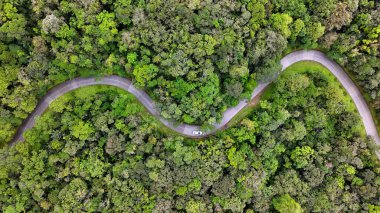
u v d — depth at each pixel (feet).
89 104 217.77
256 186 230.27
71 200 212.02
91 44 211.82
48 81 215.92
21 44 211.20
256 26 220.02
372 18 233.35
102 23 207.51
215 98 224.74
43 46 207.62
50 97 229.25
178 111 219.82
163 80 217.36
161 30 208.54
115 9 209.26
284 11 227.40
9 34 201.46
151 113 236.43
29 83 210.79
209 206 228.22
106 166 220.84
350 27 236.63
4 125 212.43
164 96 221.05
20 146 208.44
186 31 211.41
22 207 209.67
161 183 219.00
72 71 215.31
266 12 223.92
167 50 213.66
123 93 233.55
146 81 217.77
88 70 224.12
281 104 232.94
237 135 228.22
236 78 226.17
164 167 220.84
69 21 210.18
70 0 208.54
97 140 222.69
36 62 207.00
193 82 219.41
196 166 222.28
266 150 230.89
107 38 208.23
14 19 202.59
